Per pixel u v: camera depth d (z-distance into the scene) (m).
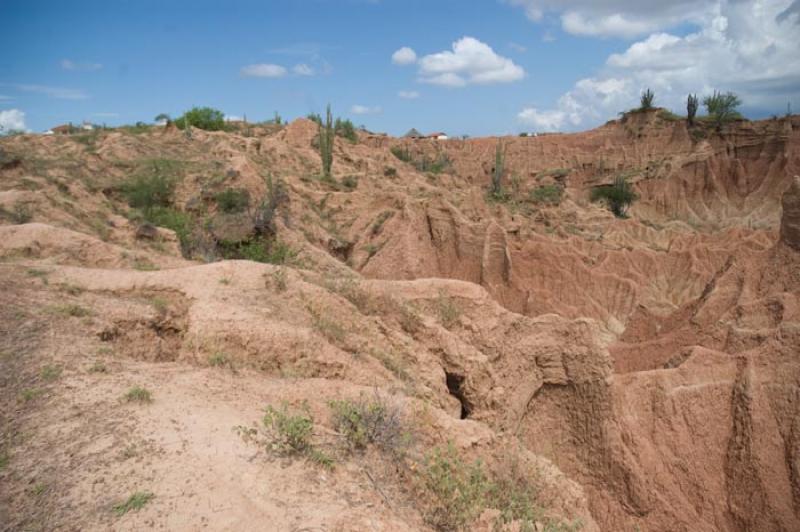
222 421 8.38
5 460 7.09
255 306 13.91
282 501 6.76
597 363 19.08
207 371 10.68
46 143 43.25
